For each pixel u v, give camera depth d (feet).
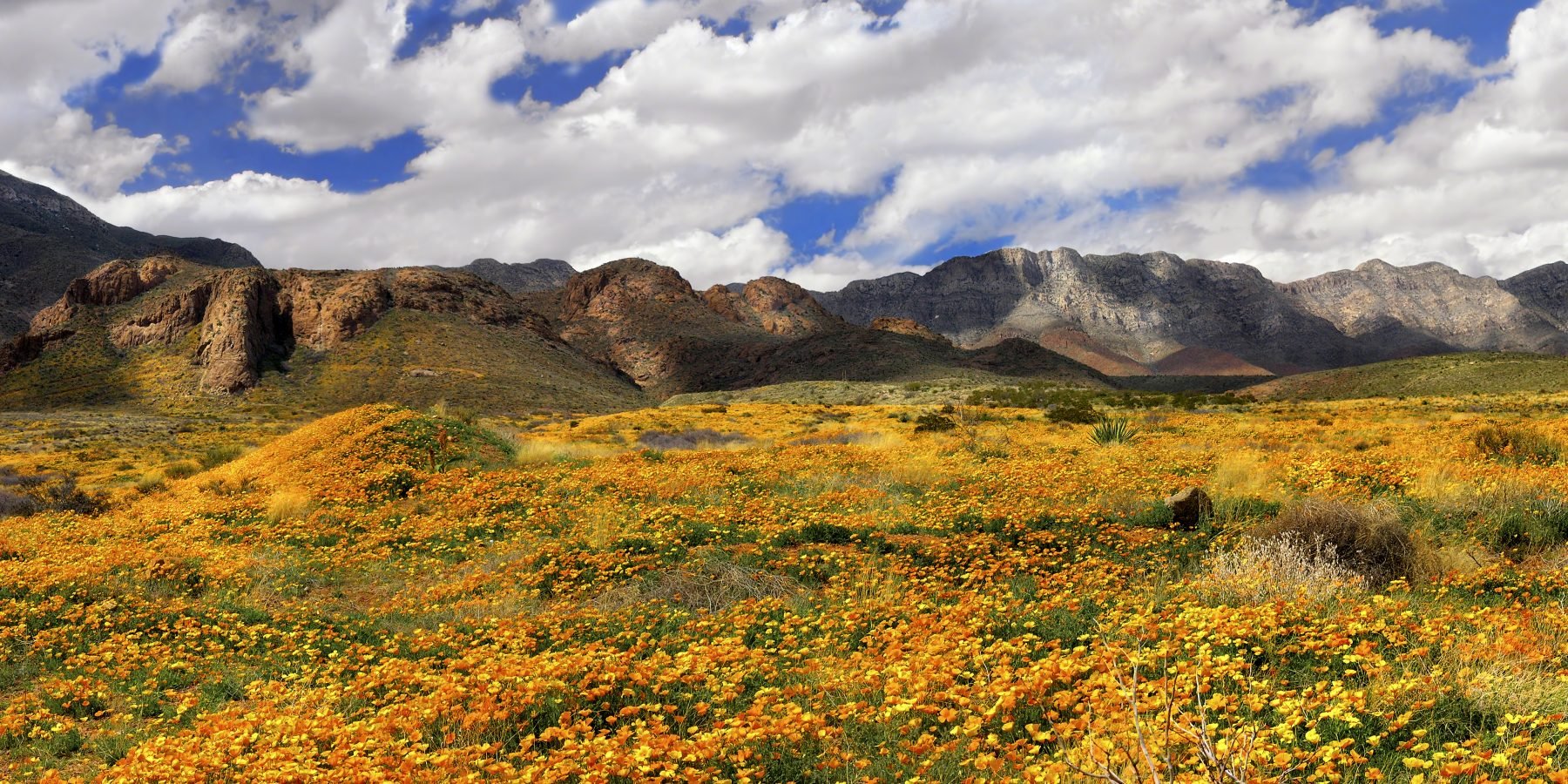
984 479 54.80
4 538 52.49
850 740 17.76
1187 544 36.06
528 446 88.38
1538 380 297.33
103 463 139.85
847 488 51.90
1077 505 43.86
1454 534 33.99
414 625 34.04
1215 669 18.38
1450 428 81.92
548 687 21.49
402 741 19.53
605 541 41.70
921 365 616.80
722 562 35.53
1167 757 12.60
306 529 54.90
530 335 515.91
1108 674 18.24
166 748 20.47
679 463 71.46
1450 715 16.37
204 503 65.72
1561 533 33.01
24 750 23.13
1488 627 20.63
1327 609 23.43
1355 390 394.32
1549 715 15.07
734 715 20.31
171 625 35.04
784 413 185.57
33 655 31.94
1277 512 40.11
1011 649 21.53
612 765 16.61
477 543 47.62
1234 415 141.18
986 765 15.60
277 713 23.65
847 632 26.48
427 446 79.10
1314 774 14.11
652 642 27.25
